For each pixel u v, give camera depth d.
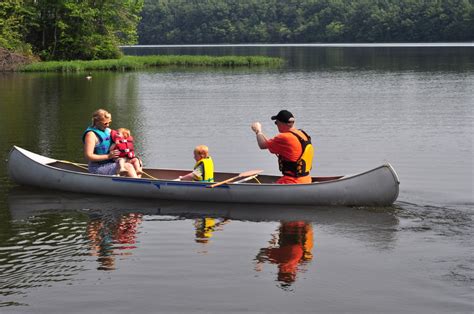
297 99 25.48
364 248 7.67
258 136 9.80
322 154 13.63
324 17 130.25
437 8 109.44
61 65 46.94
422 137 15.68
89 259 7.38
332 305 6.12
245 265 7.15
